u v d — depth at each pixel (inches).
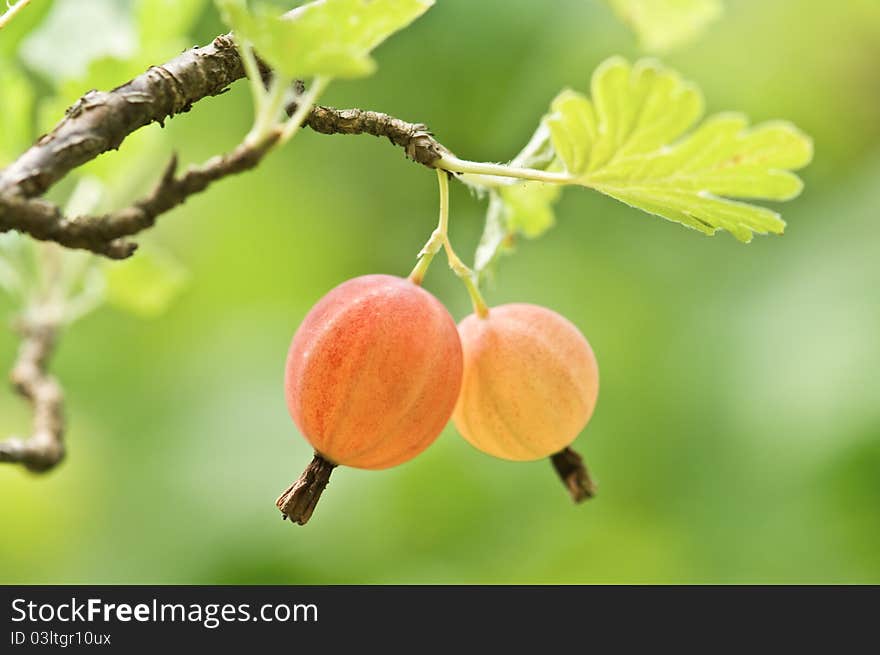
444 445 204.7
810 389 183.8
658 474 198.5
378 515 199.3
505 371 93.9
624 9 77.8
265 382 217.8
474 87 214.8
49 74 138.0
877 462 177.0
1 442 116.6
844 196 204.8
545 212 121.5
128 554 200.5
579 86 205.3
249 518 199.5
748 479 187.8
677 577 189.5
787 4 203.3
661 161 77.7
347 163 229.9
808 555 179.6
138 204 62.7
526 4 210.1
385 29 67.6
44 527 207.3
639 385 203.5
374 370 80.7
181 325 230.4
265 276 236.7
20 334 134.3
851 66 205.8
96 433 217.9
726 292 205.5
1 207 60.9
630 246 216.1
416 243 225.1
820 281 195.0
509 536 201.3
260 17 60.7
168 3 127.2
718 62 205.0
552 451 98.6
